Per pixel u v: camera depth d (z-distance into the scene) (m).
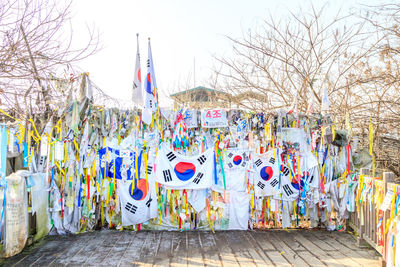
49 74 5.71
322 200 5.81
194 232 5.61
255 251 4.64
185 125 5.77
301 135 5.95
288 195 5.81
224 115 5.79
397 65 7.11
